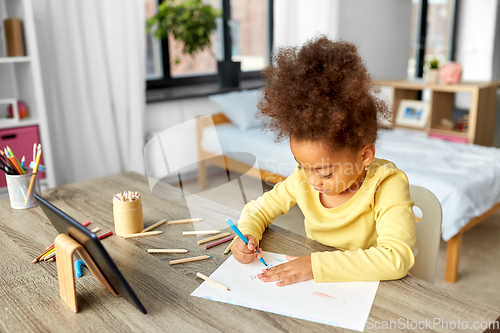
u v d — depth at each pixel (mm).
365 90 730
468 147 2373
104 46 2592
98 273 693
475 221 1889
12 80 2299
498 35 5359
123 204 943
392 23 4426
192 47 3004
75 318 667
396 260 752
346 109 719
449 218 1754
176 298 714
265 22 3770
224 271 801
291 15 3537
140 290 740
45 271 815
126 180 1349
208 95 3082
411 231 811
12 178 1113
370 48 4273
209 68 3533
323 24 3729
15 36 2078
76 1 2420
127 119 2738
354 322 638
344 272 752
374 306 677
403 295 706
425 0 5082
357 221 908
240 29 3613
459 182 1815
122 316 667
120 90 2676
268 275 766
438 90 3346
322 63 729
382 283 744
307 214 947
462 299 690
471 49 5555
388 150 2334
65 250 672
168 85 3248
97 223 1030
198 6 2969
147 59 3162
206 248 892
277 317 656
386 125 3592
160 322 649
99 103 2604
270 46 3812
